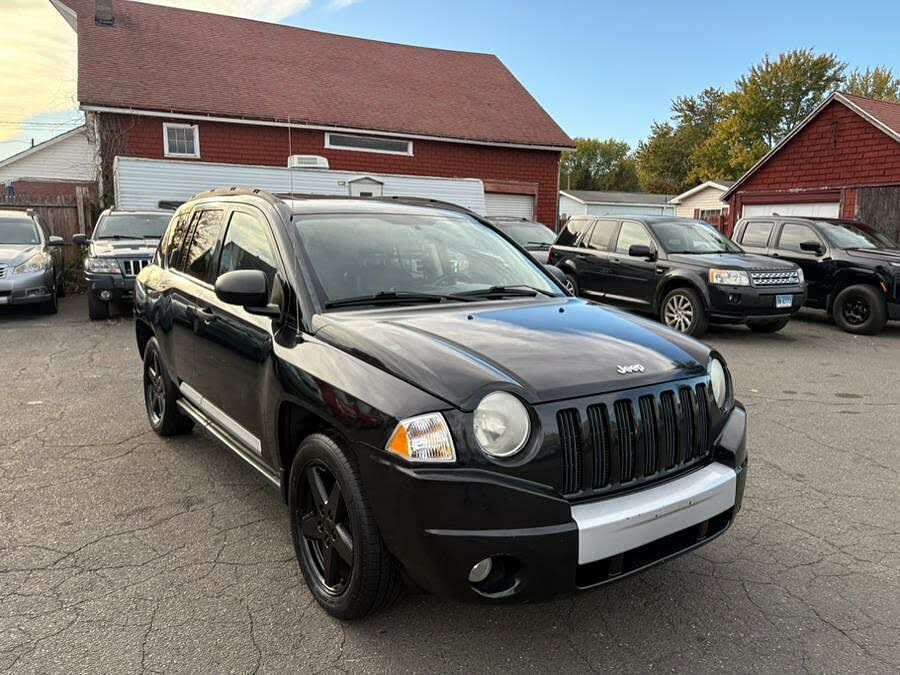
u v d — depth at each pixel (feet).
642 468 8.29
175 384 14.88
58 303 41.83
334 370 8.62
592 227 36.35
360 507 8.14
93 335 30.58
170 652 8.30
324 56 73.51
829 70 161.27
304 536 9.60
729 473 8.97
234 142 59.72
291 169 50.19
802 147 58.23
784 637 8.75
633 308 33.55
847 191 53.98
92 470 14.29
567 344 9.03
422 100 71.61
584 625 9.00
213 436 12.80
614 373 8.36
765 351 28.86
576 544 7.45
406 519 7.47
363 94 69.00
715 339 31.73
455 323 9.63
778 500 13.16
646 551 8.34
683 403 8.81
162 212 39.52
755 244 38.14
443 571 7.37
